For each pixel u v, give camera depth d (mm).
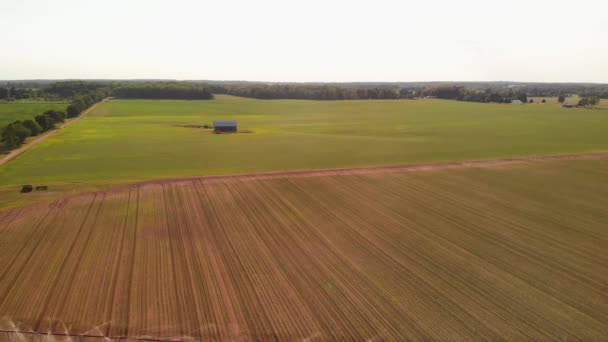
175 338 15852
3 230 25844
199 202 31531
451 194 34281
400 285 19859
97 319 16891
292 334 16109
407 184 36906
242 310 17656
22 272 20656
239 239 25078
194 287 19469
